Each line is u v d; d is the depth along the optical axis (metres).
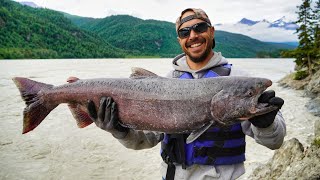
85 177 2.26
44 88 1.08
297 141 1.70
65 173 2.32
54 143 2.91
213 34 1.06
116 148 2.81
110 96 0.99
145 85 0.98
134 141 1.02
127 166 2.45
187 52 1.03
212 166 0.96
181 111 0.93
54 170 2.37
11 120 3.63
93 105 0.99
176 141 0.99
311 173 1.41
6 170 2.34
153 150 2.79
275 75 10.60
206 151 0.96
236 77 0.91
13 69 11.80
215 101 0.90
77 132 3.23
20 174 2.29
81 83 1.04
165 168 1.05
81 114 1.06
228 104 0.88
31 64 16.58
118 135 0.98
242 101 0.87
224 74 1.00
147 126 0.97
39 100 1.08
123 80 1.01
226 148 0.96
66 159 2.57
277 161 1.71
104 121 0.96
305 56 7.25
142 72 1.01
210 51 1.04
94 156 2.63
